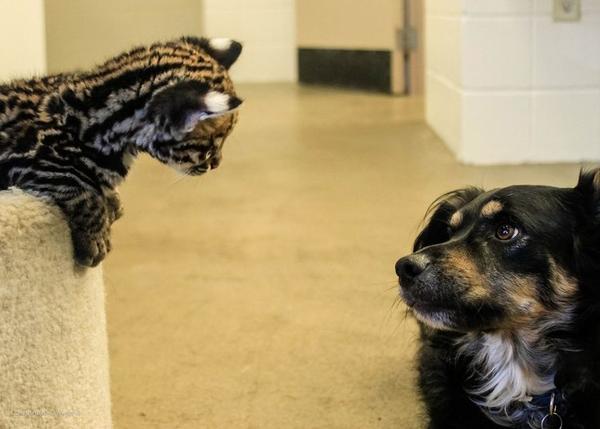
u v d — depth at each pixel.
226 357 2.04
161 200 3.52
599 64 3.83
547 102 3.89
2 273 1.16
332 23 7.38
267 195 3.56
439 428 1.63
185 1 5.90
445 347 1.65
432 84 4.91
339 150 4.45
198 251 2.85
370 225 3.08
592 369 1.49
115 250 2.86
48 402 1.26
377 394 1.86
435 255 1.53
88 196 1.34
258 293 2.46
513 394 1.57
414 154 4.26
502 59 3.86
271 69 8.04
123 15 5.10
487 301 1.50
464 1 3.83
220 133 1.53
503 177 3.64
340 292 2.45
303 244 2.89
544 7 3.79
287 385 1.90
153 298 2.43
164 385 1.90
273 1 7.92
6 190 1.29
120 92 1.37
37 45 2.65
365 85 7.09
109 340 2.13
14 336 1.19
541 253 1.49
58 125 1.34
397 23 6.62
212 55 1.62
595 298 1.49
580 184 1.53
